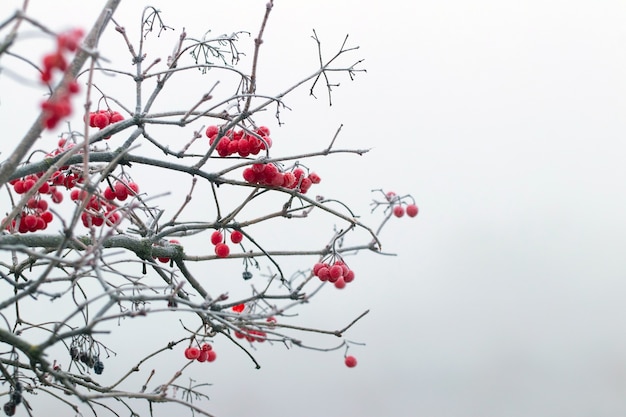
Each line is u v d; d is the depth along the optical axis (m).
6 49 0.91
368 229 1.13
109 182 1.13
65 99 0.84
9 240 1.04
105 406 1.10
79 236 1.08
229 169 1.12
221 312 1.02
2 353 1.07
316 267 1.12
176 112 1.11
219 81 1.10
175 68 1.12
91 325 0.93
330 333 1.06
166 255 1.13
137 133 1.11
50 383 1.07
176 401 1.01
